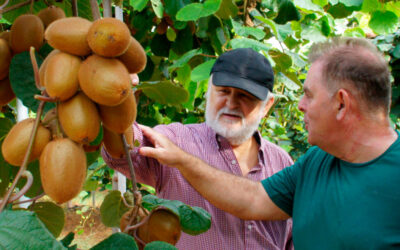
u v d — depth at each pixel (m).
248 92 1.90
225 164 2.01
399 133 1.35
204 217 1.08
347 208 1.30
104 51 0.72
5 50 0.88
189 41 2.44
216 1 1.91
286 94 5.51
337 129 1.36
